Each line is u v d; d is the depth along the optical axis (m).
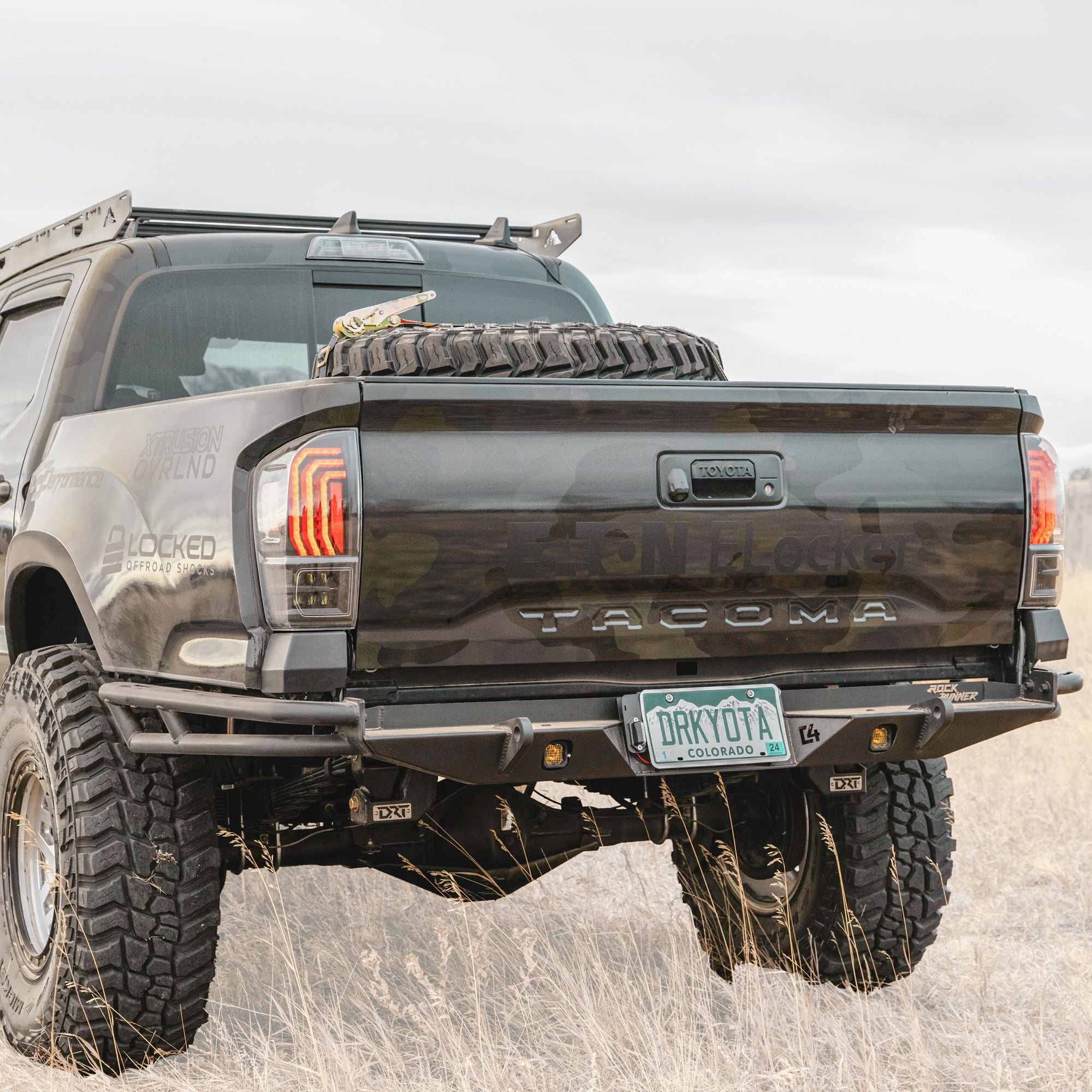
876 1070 3.92
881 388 3.99
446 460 3.57
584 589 3.72
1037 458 4.20
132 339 5.23
